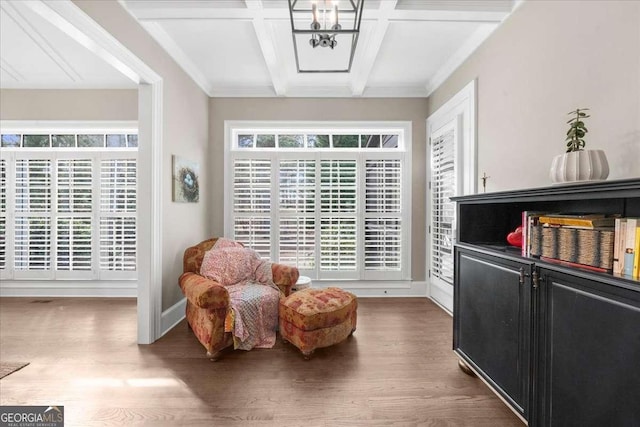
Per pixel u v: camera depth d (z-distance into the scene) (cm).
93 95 373
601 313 108
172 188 293
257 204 394
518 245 178
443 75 339
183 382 198
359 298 386
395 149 402
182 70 316
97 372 210
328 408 174
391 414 169
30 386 193
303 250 394
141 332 255
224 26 259
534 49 202
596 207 155
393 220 397
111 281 384
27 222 378
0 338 264
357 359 230
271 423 162
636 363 97
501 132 238
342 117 395
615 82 146
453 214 320
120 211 383
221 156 392
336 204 394
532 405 139
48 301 364
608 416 106
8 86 365
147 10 226
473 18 232
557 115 182
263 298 254
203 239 373
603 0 151
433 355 237
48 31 272
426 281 396
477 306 184
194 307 255
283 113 394
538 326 136
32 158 376
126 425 160
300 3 223
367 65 310
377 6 223
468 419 166
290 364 222
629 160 139
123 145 388
